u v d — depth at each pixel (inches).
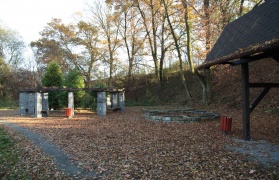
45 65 1338.6
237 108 608.7
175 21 901.8
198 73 737.0
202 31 723.4
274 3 302.5
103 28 1162.6
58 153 263.9
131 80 1233.4
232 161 213.5
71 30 1167.6
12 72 1267.2
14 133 389.4
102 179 185.6
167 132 359.9
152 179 181.2
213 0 706.2
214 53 325.1
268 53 251.8
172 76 1184.2
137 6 1011.9
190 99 833.5
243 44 262.2
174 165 209.0
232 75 754.2
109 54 1166.3
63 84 815.1
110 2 1059.9
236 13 713.6
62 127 441.7
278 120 421.7
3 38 1269.7
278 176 175.5
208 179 175.0
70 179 188.7
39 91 649.0
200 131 361.1
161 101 1033.5
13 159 250.1
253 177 175.2
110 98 908.0
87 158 241.4
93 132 378.6
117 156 243.0
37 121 549.3
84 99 801.6
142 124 453.1
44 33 1214.9
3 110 914.7
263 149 251.8
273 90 586.9
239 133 340.2
